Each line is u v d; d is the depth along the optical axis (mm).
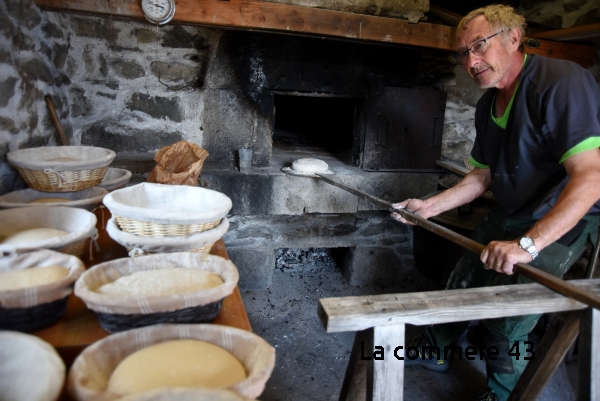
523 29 1501
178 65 2361
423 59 2596
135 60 2309
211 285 969
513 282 1605
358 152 2701
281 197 2467
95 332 926
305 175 2420
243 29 2109
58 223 1287
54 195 1544
